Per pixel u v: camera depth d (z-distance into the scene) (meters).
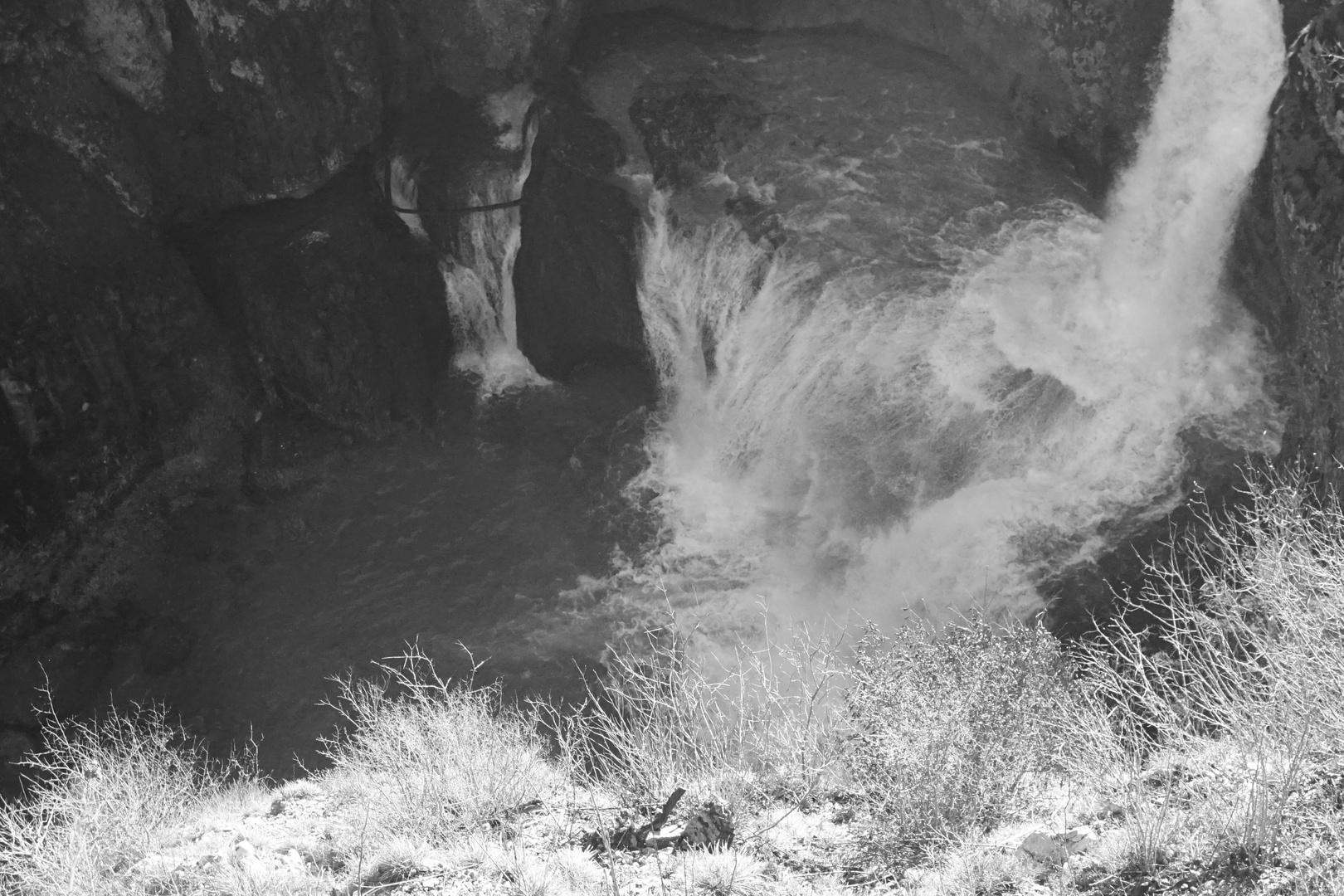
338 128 16.66
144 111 15.49
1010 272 15.41
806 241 16.09
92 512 14.70
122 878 4.53
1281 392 13.47
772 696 5.23
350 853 4.41
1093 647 5.22
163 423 15.37
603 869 3.90
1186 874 3.19
